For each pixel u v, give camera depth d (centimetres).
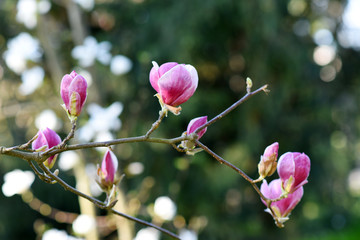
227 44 577
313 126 621
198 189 591
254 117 590
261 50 575
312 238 671
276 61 583
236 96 604
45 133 113
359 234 678
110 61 438
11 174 296
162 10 568
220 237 606
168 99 101
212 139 605
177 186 573
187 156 575
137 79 566
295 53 588
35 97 428
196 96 575
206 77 604
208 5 544
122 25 584
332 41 641
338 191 694
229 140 615
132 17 581
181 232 425
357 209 778
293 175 105
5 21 508
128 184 567
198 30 550
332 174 649
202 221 600
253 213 631
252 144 584
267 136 605
